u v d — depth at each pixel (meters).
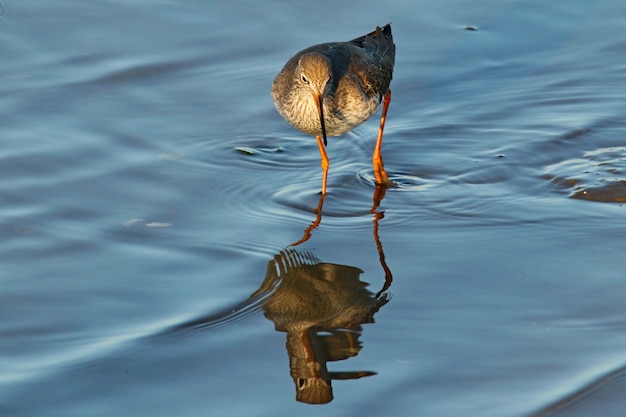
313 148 15.27
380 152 14.63
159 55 17.19
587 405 9.08
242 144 15.09
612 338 10.12
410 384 9.48
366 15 18.72
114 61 16.89
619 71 17.11
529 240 12.32
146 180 13.84
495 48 17.97
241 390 9.43
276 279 11.57
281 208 13.40
